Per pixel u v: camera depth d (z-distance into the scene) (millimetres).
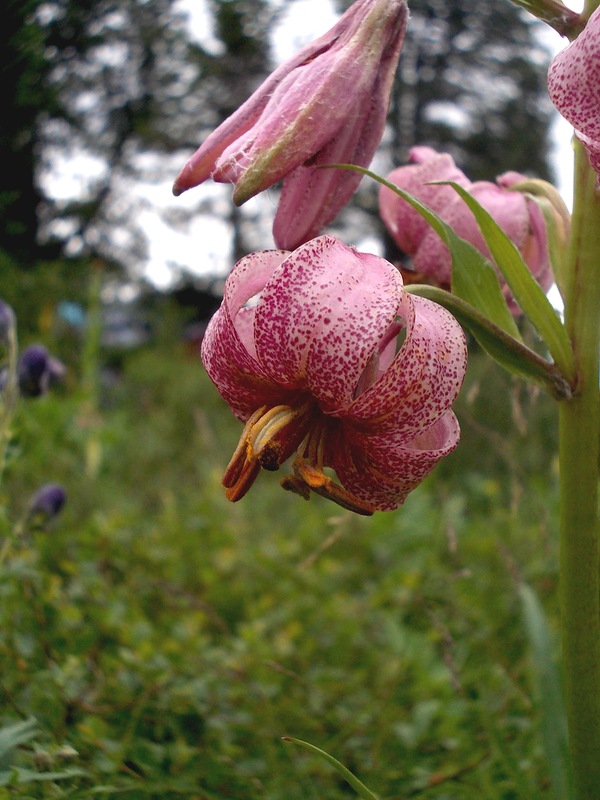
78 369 755
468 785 184
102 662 217
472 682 238
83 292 871
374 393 122
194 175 142
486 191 178
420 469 129
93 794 161
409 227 182
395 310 118
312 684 225
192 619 267
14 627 205
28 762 160
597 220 144
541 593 280
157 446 588
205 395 837
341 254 122
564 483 147
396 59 146
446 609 278
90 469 446
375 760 195
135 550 323
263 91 142
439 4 2258
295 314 119
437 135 2336
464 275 147
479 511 473
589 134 122
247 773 184
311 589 325
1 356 252
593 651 146
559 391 145
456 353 124
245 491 133
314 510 429
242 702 217
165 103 1975
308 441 133
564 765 154
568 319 147
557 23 138
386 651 271
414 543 372
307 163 144
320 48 144
